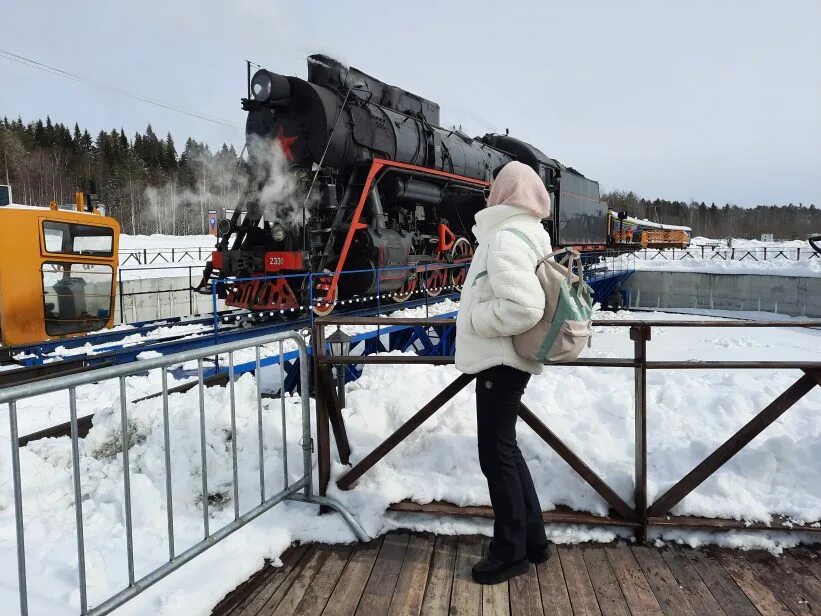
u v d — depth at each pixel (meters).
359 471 2.98
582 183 20.31
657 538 2.79
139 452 3.31
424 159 11.12
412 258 10.59
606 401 4.11
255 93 8.73
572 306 2.20
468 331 2.36
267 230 9.41
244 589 2.43
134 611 2.16
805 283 20.38
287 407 4.12
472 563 2.61
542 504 2.93
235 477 2.59
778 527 2.73
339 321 2.97
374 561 2.64
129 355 6.52
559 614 2.25
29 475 3.12
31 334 6.80
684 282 23.69
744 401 4.12
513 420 2.41
